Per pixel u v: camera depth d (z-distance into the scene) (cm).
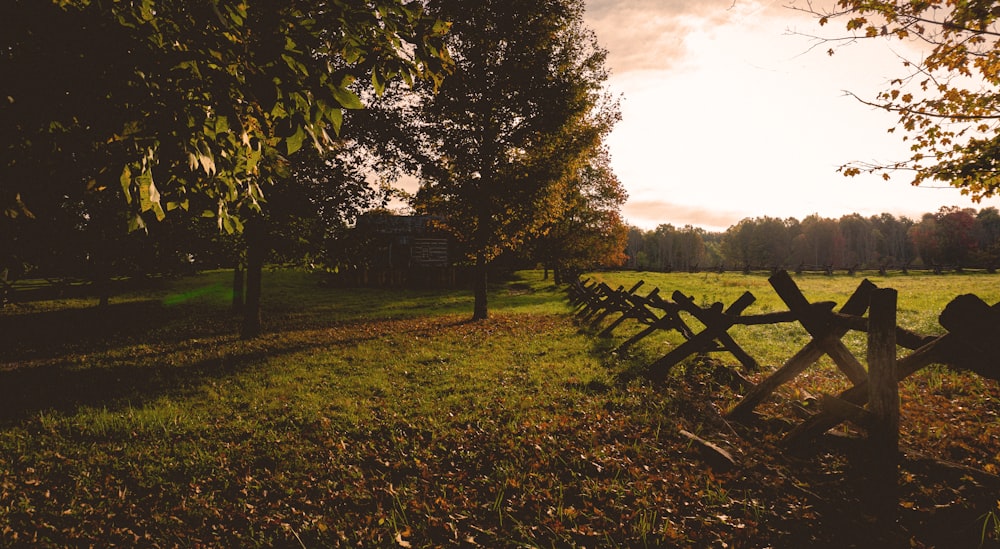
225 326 1780
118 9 304
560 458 493
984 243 10412
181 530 414
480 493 447
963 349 330
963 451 455
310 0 339
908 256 13425
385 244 1603
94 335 1608
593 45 1752
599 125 1781
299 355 1145
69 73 288
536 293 3142
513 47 1658
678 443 518
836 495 393
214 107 317
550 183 1688
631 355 944
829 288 2881
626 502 412
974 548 315
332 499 452
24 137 310
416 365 993
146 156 301
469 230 1766
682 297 774
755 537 350
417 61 385
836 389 670
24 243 534
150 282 3097
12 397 828
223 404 762
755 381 704
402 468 508
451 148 1648
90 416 700
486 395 745
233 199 394
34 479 507
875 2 661
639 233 15712
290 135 327
